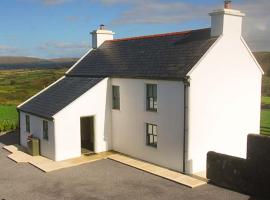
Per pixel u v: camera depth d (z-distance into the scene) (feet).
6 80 275.18
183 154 56.24
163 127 59.47
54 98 72.08
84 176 55.57
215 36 59.21
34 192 49.14
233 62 60.90
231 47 60.08
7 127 94.58
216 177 51.03
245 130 65.00
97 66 76.54
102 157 65.82
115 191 49.14
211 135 58.90
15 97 171.73
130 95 65.36
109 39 86.69
